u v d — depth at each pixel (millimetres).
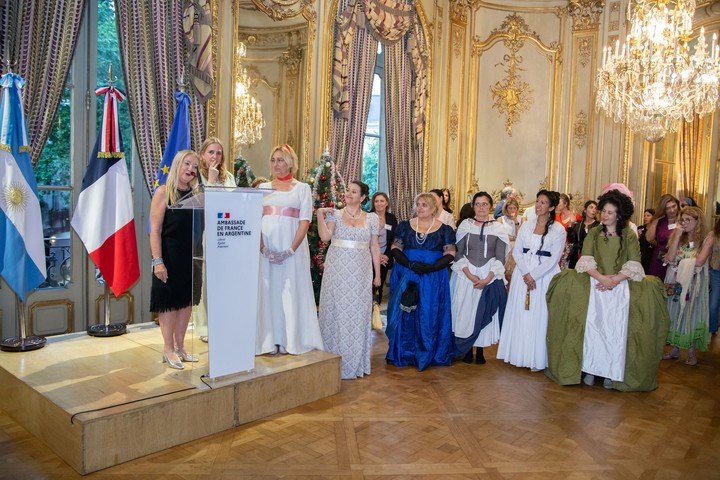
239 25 5797
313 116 6621
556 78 9227
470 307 5008
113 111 4336
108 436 2896
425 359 4820
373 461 3070
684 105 7008
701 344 5234
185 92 5004
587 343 4457
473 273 4988
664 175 9773
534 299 4855
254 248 3459
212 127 5473
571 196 9203
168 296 3500
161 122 5047
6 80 3795
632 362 4371
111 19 5207
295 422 3566
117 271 4371
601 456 3230
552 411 3926
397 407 3898
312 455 3115
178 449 3141
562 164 9266
